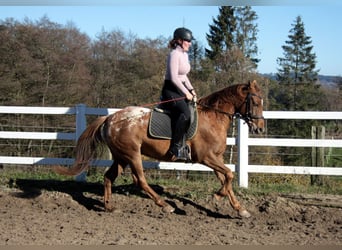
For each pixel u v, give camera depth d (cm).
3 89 1661
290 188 766
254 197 693
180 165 769
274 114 736
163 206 626
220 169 609
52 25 1866
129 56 1983
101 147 650
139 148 612
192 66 1906
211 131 604
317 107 2731
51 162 808
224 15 3206
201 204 670
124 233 536
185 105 590
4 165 1095
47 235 518
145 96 1833
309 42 3375
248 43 3139
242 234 543
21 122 1502
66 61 1820
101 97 1869
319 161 818
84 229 549
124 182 780
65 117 1521
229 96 609
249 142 748
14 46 1708
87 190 739
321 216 624
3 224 564
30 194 712
